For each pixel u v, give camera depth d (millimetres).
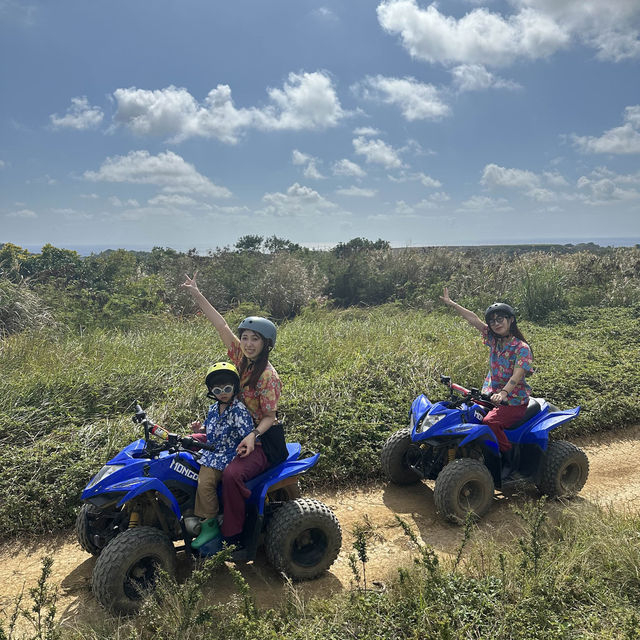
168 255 21188
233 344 5094
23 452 6312
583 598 4043
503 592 3984
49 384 7953
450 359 10023
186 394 7949
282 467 4738
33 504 5578
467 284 19312
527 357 6062
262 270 19344
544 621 3707
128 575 4047
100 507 4199
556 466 6203
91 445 6625
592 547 4625
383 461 6535
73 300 13891
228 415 4559
